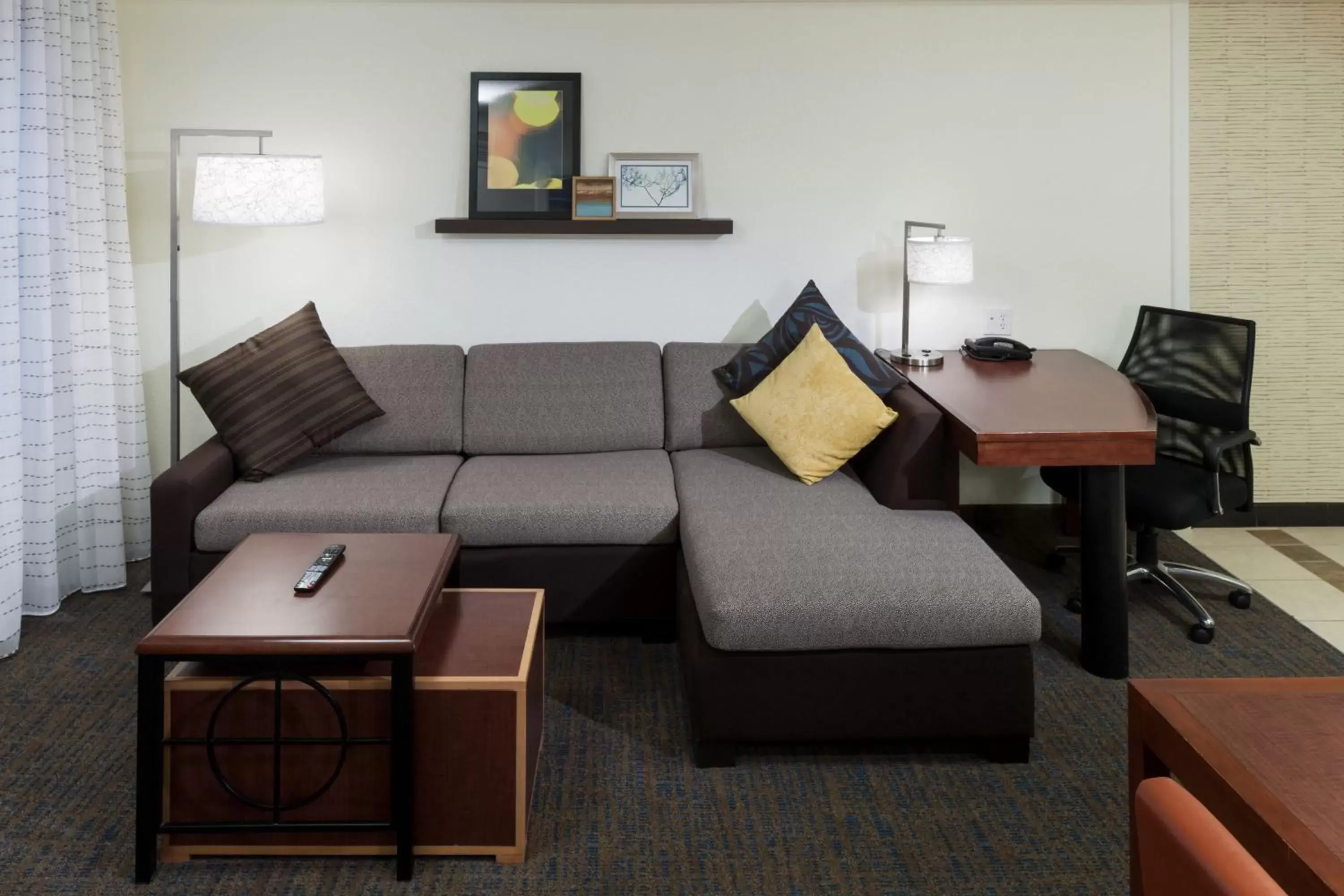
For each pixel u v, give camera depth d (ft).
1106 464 10.27
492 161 14.14
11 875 7.73
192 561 11.27
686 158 14.28
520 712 7.74
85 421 12.78
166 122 13.96
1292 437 15.29
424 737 7.78
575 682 10.85
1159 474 12.42
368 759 7.79
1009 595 9.09
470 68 14.06
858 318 14.79
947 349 14.89
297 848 7.89
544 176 14.20
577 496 11.59
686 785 8.97
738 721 9.12
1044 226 14.67
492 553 11.45
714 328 14.71
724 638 8.93
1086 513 10.82
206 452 12.06
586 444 13.30
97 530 12.98
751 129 14.30
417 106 14.08
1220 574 12.86
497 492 11.70
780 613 8.92
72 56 12.37
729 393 13.46
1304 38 14.38
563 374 13.52
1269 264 14.85
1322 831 4.06
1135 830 4.56
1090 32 14.28
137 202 14.03
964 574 9.39
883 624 8.96
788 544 10.13
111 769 9.11
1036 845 8.14
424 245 14.34
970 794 8.83
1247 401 12.05
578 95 14.10
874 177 14.47
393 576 8.75
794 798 8.79
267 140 14.07
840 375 12.09
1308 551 14.52
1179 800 3.23
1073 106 14.43
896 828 8.36
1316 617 12.41
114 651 11.39
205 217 12.31
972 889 7.62
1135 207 14.67
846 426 11.83
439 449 13.29
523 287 14.49
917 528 10.63
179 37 13.82
